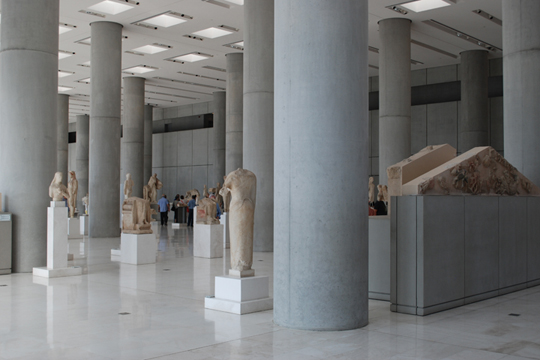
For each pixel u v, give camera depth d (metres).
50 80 12.55
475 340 6.16
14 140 12.14
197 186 41.25
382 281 8.71
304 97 6.71
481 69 25.08
